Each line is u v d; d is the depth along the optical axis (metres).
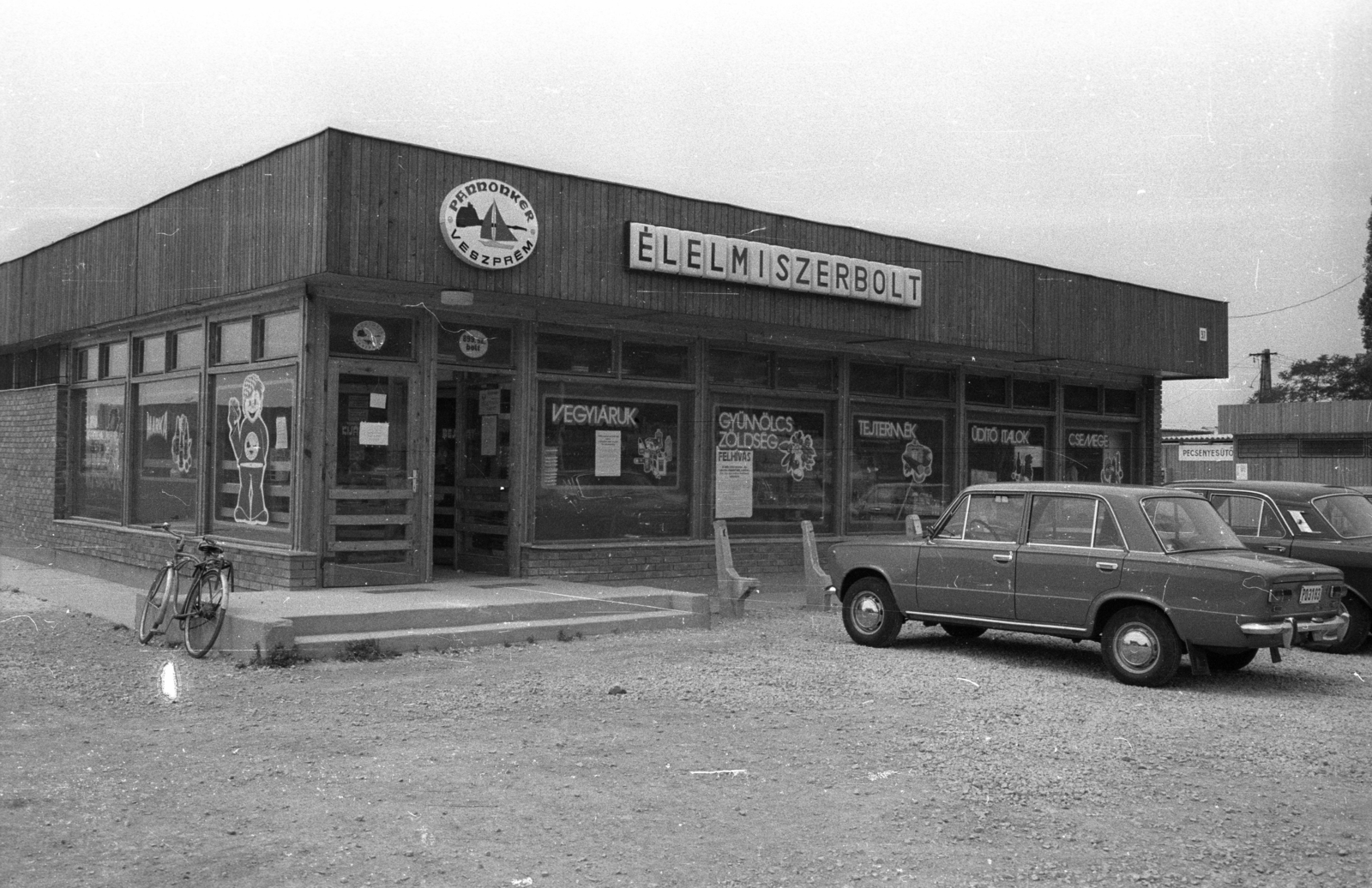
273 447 12.88
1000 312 17.45
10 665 9.61
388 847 5.33
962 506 10.98
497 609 11.41
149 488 15.66
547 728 7.64
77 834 5.45
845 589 11.59
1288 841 5.69
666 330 15.00
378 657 10.16
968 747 7.30
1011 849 5.49
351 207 11.55
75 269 16.67
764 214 14.74
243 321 13.61
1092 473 20.61
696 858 5.28
